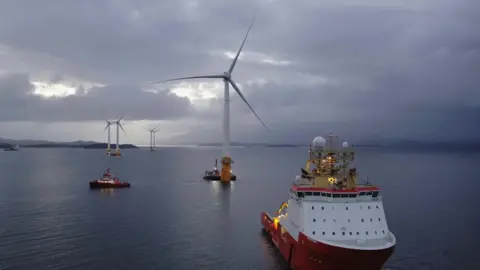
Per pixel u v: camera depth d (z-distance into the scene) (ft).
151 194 444.14
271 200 404.36
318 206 177.78
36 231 261.24
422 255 218.38
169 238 247.09
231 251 221.25
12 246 225.97
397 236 257.34
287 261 199.00
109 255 211.82
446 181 599.98
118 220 298.15
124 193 451.53
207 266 197.26
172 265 197.98
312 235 172.76
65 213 325.21
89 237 247.29
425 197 426.10
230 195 439.63
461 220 306.14
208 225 284.20
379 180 616.80
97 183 501.56
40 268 191.21
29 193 447.42
